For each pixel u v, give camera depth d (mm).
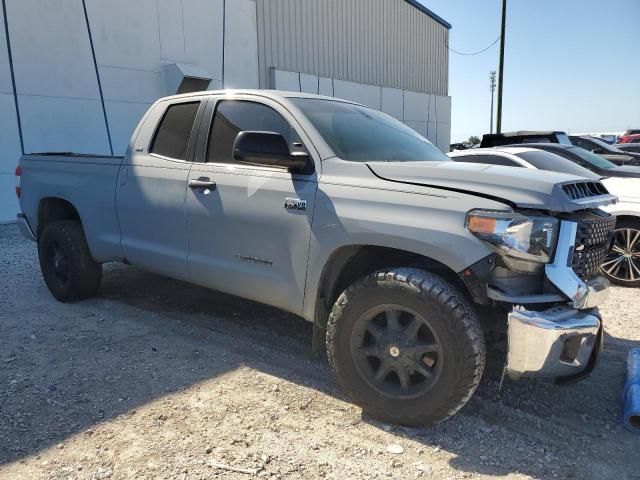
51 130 11516
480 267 2787
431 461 2795
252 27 16453
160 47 13547
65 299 5355
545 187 2912
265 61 17844
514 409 3340
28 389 3527
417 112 27297
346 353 3201
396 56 25484
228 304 5363
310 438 2994
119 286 5949
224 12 15312
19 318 4945
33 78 11141
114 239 4805
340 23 21453
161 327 4707
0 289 5980
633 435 3076
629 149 14562
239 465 2736
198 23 14523
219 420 3168
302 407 3334
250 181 3721
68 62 11695
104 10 12281
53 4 11344
